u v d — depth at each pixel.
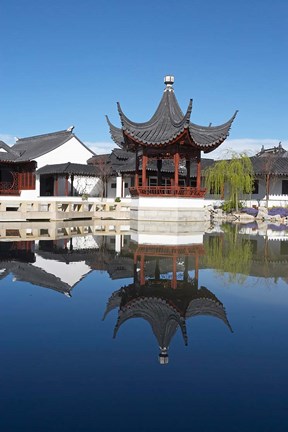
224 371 5.66
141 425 4.34
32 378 5.40
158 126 29.92
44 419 4.44
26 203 32.47
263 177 48.94
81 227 29.16
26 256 15.45
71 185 49.72
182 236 23.61
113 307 8.70
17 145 61.53
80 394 4.99
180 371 5.65
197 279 11.61
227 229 30.06
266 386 5.23
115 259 15.02
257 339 6.88
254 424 4.38
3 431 4.21
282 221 39.94
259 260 15.10
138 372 5.60
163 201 29.47
